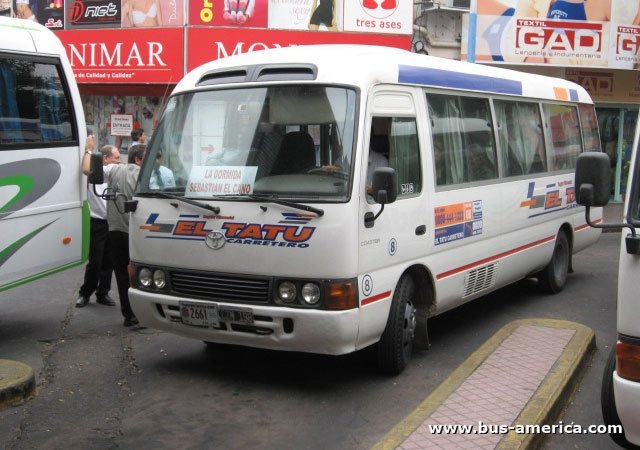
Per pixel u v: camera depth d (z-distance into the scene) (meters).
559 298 9.58
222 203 5.83
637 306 4.00
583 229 10.52
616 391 4.07
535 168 9.06
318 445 4.98
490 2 16.84
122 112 17.12
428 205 6.59
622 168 19.97
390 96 6.21
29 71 7.40
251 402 5.77
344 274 5.49
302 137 5.82
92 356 6.94
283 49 6.63
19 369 5.97
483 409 5.20
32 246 7.38
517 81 8.77
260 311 5.64
